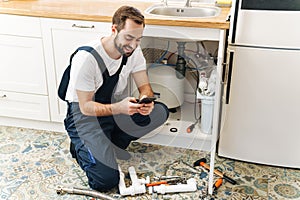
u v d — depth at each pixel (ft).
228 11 7.68
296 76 6.92
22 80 8.36
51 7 7.94
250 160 7.77
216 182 7.04
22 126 8.93
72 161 7.74
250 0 6.57
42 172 7.38
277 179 7.32
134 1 8.86
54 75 8.13
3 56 8.21
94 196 6.74
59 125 8.74
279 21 6.61
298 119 7.22
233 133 7.63
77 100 6.75
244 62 7.02
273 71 6.97
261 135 7.50
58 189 6.84
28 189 6.92
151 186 6.93
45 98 8.41
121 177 6.98
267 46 6.82
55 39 7.75
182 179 7.11
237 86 7.22
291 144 7.44
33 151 8.03
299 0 6.42
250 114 7.38
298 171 7.58
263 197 6.81
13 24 7.82
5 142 8.33
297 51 6.75
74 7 8.00
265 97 7.18
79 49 6.53
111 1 8.81
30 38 7.88
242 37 6.86
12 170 7.41
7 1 8.40
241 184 7.14
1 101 8.69
